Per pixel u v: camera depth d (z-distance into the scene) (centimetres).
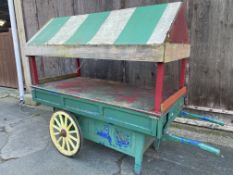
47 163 232
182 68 232
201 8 267
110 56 177
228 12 255
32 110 396
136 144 195
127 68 326
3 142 279
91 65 355
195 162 233
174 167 225
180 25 186
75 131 224
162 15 176
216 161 234
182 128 304
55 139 250
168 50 158
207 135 284
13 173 217
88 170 220
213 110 289
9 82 523
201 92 293
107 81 296
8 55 497
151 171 218
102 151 254
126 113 180
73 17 243
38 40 231
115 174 214
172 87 303
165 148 261
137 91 241
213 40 270
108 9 322
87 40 192
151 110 171
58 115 236
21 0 399
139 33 169
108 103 189
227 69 271
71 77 322
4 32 500
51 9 374
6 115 374
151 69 307
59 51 210
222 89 279
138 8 198
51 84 273
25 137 291
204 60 280
